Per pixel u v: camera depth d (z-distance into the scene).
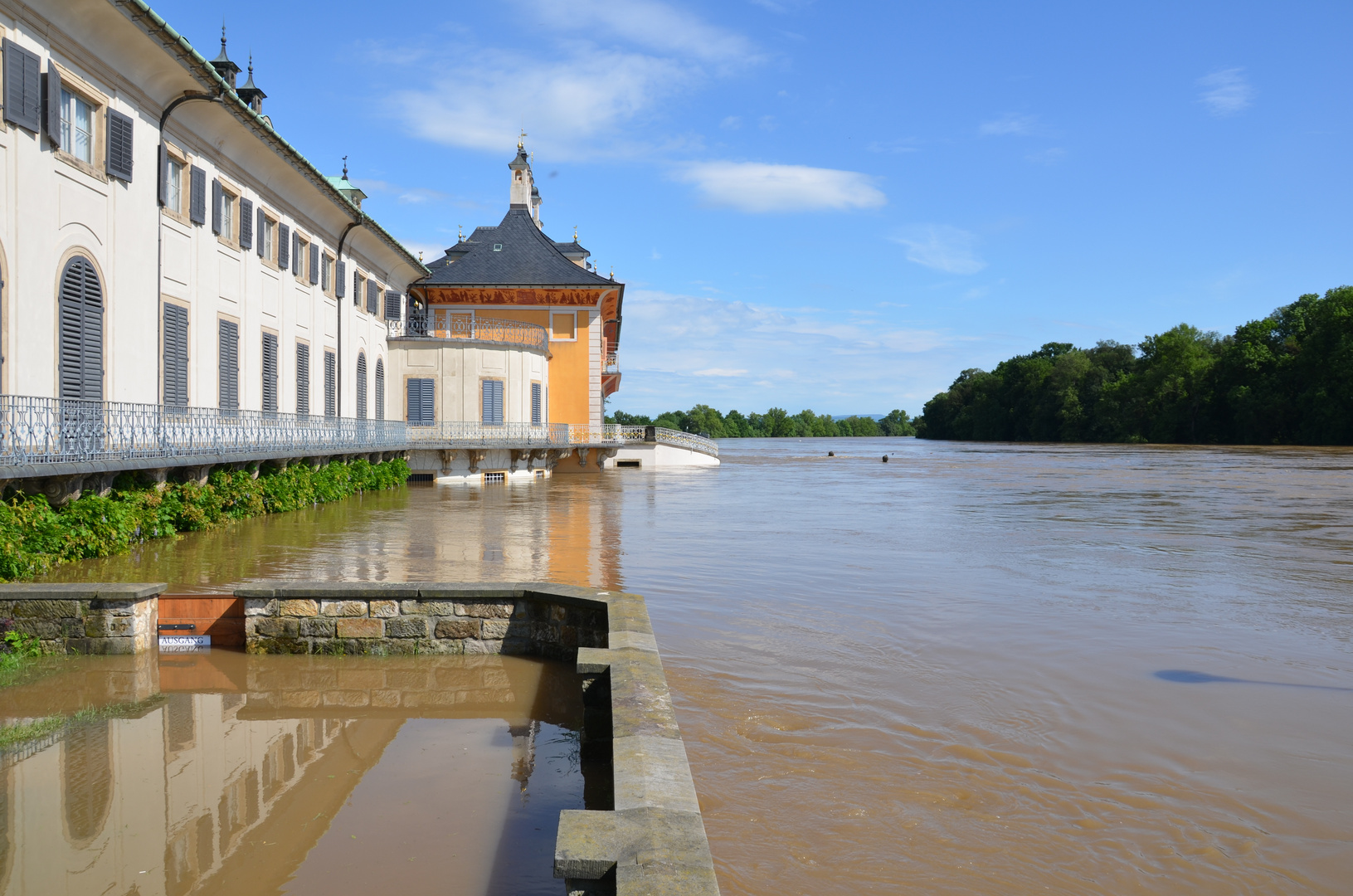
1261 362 101.88
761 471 53.31
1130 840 5.59
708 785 6.29
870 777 6.45
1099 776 6.53
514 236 51.31
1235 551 17.81
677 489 36.22
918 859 5.34
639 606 9.21
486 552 16.78
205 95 20.42
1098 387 133.12
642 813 4.68
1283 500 30.70
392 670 9.35
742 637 10.30
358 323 36.19
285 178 27.47
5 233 14.82
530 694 8.66
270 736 7.54
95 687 8.74
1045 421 143.62
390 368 40.34
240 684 8.89
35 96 15.48
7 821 5.84
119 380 18.38
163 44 18.33
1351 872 5.23
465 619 9.89
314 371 31.02
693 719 7.56
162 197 20.05
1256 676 8.95
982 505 28.88
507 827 5.83
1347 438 91.00
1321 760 6.84
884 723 7.52
